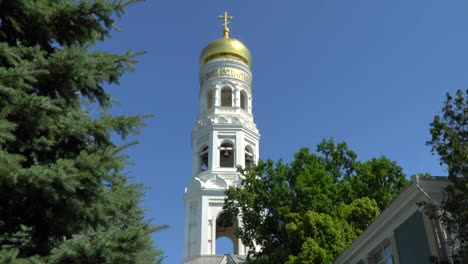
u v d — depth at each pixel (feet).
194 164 146.51
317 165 97.35
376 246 57.36
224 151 146.82
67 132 40.19
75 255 34.50
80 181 37.06
